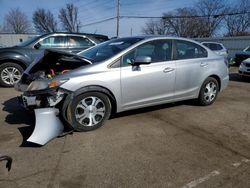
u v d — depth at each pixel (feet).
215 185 9.48
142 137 13.41
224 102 20.85
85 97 13.48
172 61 16.53
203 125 15.33
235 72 44.65
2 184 9.30
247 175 10.11
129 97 14.88
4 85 25.27
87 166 10.57
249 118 16.78
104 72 13.92
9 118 15.90
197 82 18.08
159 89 15.98
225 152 11.96
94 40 28.55
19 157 11.15
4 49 25.09
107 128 14.43
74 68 14.44
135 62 14.47
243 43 75.20
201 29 177.27
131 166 10.62
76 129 13.60
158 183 9.54
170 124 15.33
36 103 12.94
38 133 12.11
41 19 195.21
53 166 10.53
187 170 10.39
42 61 15.46
